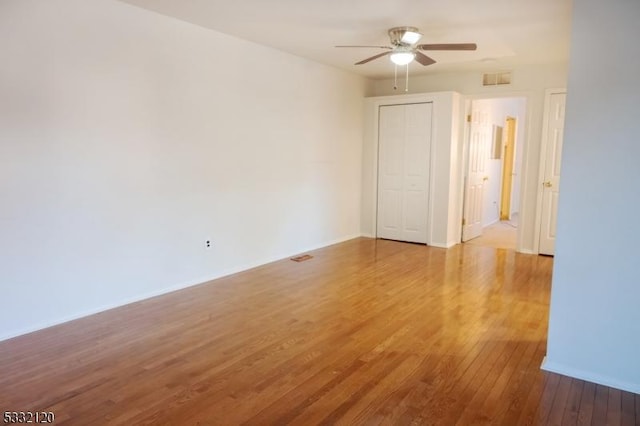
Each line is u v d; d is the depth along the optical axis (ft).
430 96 20.11
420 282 14.67
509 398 7.77
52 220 10.63
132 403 7.54
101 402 7.57
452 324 11.07
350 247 20.22
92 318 11.30
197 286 14.12
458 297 13.15
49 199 10.53
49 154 10.44
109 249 11.87
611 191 7.93
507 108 27.43
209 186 14.49
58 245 10.79
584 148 8.07
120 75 11.68
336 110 20.12
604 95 7.83
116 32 11.49
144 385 8.12
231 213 15.39
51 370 8.64
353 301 12.76
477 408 7.46
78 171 11.02
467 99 20.45
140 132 12.30
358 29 13.64
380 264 17.07
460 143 20.74
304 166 18.61
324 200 20.03
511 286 14.24
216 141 14.56
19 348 9.55
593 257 8.20
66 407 7.41
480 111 22.18
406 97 20.72
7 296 10.00
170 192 13.30
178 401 7.62
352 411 7.36
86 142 11.11
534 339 10.21
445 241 20.35
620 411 7.41
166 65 12.77
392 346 9.82
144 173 12.53
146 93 12.34
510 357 9.32
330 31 13.93
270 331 10.60
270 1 11.26
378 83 22.54
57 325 10.82
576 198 8.23
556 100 18.07
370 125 22.00
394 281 14.78
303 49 16.38
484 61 17.72
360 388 8.07
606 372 8.28
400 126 21.17
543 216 18.62
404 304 12.51
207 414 7.25
